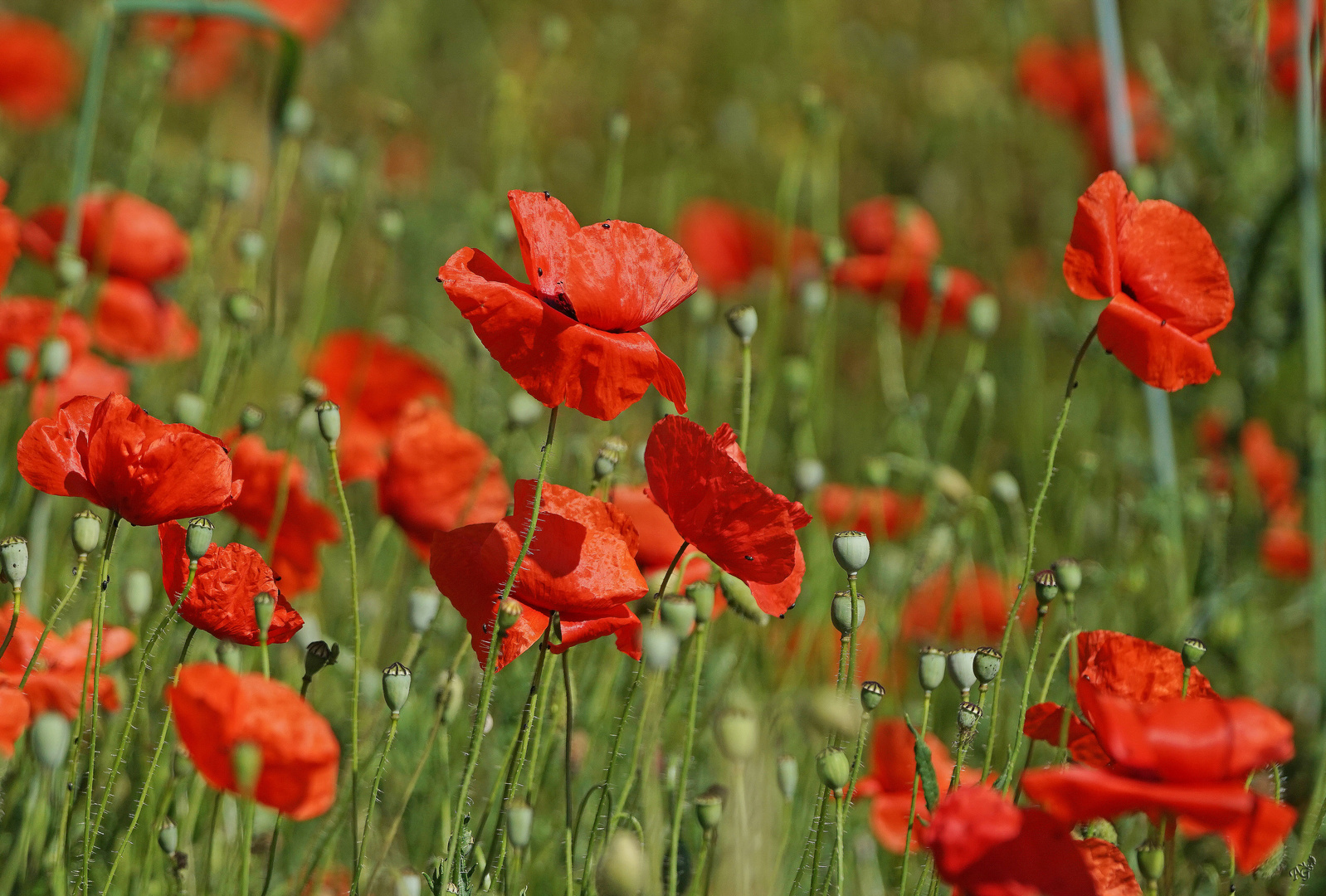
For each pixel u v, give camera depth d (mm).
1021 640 2391
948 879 2059
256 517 2309
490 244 3318
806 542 2605
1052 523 3123
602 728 2322
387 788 2309
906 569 2461
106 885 2127
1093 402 3266
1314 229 2395
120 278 2461
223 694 2066
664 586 2143
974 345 2574
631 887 2082
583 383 2115
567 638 2127
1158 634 2502
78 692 2178
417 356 2574
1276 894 2209
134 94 3207
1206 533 2588
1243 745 2043
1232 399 3334
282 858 2270
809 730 2166
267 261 2982
